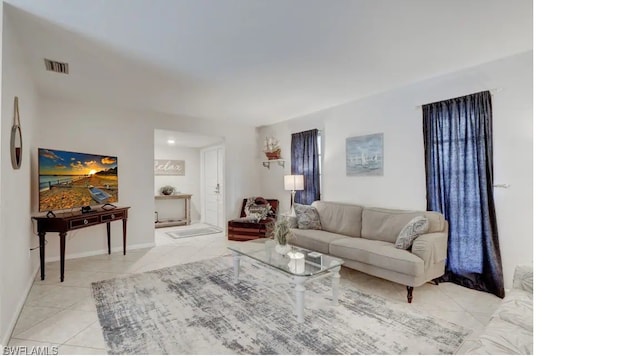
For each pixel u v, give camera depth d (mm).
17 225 2236
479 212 2869
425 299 2629
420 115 3396
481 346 1248
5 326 1856
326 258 2719
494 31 2260
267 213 5246
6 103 1882
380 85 3518
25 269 2578
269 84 3416
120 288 2828
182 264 3672
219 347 1843
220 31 2201
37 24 2062
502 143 2771
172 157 7223
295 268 2396
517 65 2680
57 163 3264
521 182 2668
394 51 2596
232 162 5758
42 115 3656
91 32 2189
